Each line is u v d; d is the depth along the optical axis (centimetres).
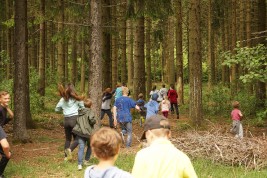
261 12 1927
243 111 1875
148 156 337
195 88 1530
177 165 332
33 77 2031
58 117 1920
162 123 344
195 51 1529
